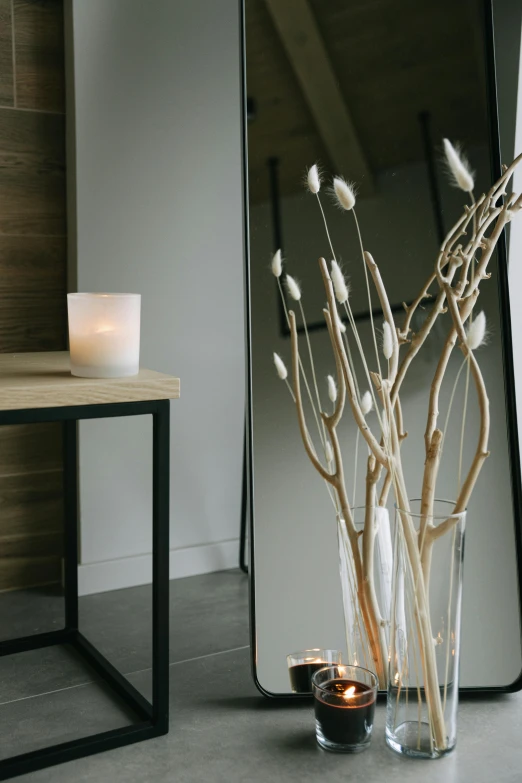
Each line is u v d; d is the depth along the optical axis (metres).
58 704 1.62
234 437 2.36
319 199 1.68
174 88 2.14
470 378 1.69
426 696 1.42
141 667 1.79
